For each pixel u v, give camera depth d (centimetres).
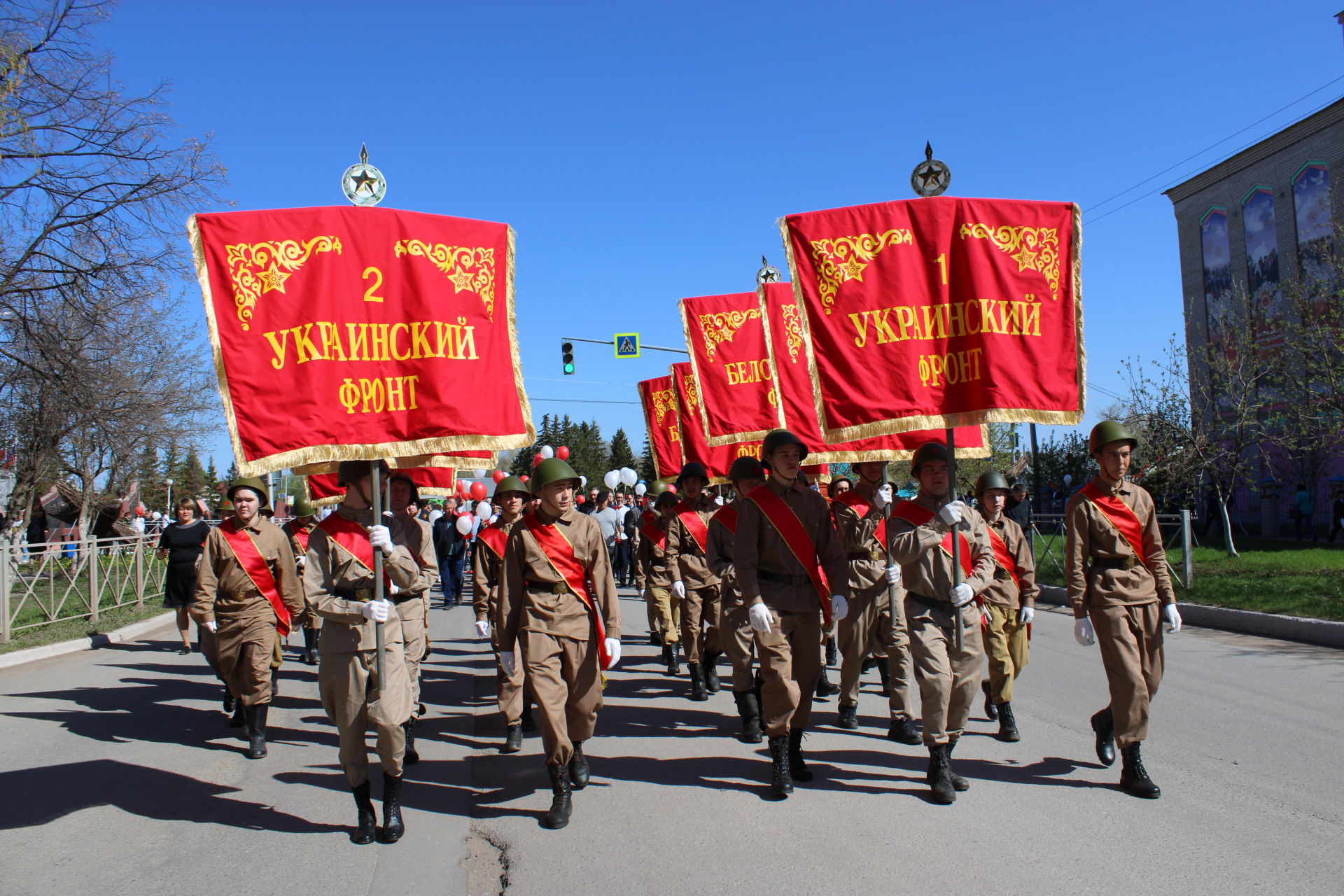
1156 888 388
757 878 411
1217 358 1833
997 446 3338
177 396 2253
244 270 485
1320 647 948
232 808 533
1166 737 617
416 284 511
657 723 723
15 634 1244
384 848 467
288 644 1272
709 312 1048
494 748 676
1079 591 525
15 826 503
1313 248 2308
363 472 512
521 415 537
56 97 1555
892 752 613
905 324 563
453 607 1725
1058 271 570
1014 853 430
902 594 679
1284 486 2436
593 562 540
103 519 2038
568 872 428
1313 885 388
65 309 1736
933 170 607
